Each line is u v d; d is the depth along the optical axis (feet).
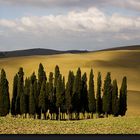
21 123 319.27
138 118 358.64
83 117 426.51
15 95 415.64
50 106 412.98
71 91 417.49
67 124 325.21
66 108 407.85
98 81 424.05
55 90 423.64
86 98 422.82
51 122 333.01
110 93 412.16
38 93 407.64
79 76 419.95
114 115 416.46
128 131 297.33
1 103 394.73
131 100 539.70
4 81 396.16
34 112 398.42
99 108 419.95
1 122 317.63
